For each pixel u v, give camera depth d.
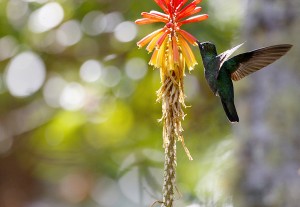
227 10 10.99
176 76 6.02
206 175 10.34
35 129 13.56
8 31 11.80
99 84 12.06
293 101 9.42
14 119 13.55
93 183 16.59
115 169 13.19
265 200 9.41
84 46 12.16
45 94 12.50
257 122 9.67
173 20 5.91
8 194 15.24
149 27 11.32
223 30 11.09
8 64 12.16
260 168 9.53
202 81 11.77
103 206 16.75
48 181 16.28
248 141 9.71
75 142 13.03
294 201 9.23
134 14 11.45
